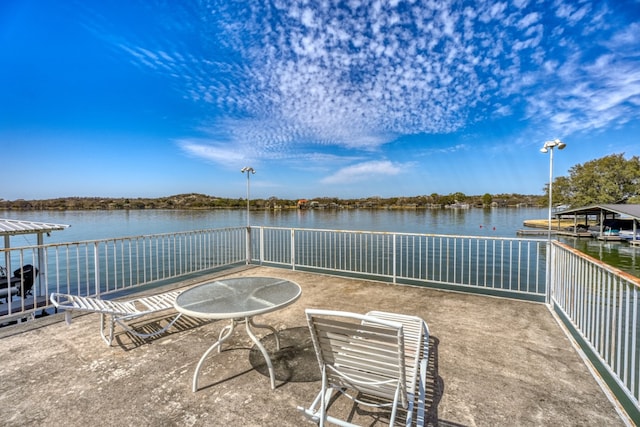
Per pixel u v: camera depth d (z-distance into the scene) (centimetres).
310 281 528
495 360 253
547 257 397
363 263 1456
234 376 230
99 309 264
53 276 1194
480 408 191
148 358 258
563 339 293
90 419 182
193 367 244
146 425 176
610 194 4069
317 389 214
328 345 160
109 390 212
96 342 289
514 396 203
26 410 190
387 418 182
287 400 201
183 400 201
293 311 374
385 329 141
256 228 667
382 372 153
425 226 2875
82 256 1545
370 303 406
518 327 322
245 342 288
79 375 232
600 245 2684
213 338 298
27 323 335
